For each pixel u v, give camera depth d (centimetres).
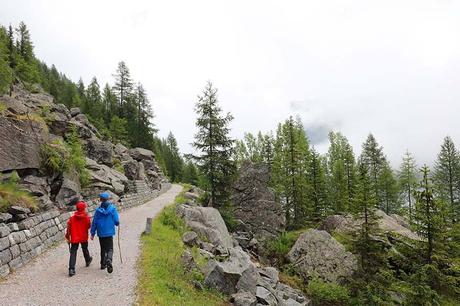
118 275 1025
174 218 2050
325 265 2361
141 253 1298
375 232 2239
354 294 2125
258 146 6481
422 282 1770
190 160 2966
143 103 7681
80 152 2652
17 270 1019
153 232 1689
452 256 1928
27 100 3422
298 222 4000
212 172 2845
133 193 3197
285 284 2197
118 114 7556
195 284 1182
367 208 2247
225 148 2923
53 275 1004
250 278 1411
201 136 2920
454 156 5756
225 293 1262
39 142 2056
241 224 2948
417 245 1950
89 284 939
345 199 4531
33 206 1503
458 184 5653
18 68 6003
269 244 2820
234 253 1752
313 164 4444
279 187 4062
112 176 3178
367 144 6228
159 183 5097
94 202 2142
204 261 1487
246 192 3172
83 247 1078
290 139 4231
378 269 2142
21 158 1880
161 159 9000
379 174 6000
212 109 2917
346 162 5194
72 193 1992
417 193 1941
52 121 2816
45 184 1944
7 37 6412
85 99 8369
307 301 1841
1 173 1731
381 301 1936
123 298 855
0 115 1883
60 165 2119
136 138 7288
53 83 8775
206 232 1970
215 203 2880
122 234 1658
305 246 2531
